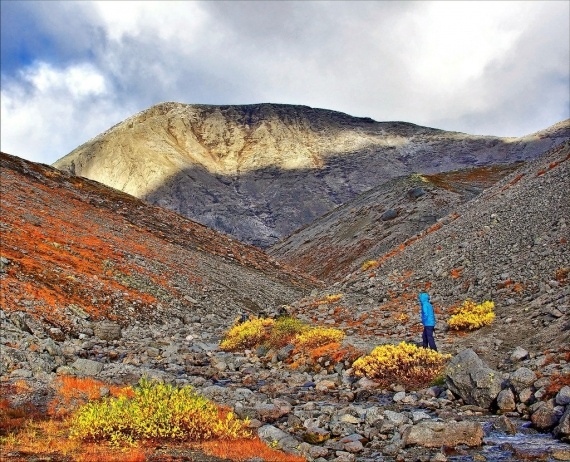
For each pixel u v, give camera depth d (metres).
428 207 86.12
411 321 20.53
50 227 39.38
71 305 26.89
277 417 11.09
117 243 42.50
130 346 22.81
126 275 35.12
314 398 13.17
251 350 21.22
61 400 11.65
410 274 28.45
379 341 18.09
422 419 10.47
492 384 11.16
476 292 21.20
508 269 21.70
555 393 10.33
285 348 19.00
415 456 8.37
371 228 88.19
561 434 8.84
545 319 15.54
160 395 9.38
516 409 10.66
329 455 8.73
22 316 22.44
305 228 122.00
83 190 58.12
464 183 104.69
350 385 14.35
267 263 62.03
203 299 37.09
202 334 27.19
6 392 12.13
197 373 17.00
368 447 9.09
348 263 79.62
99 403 11.20
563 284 17.91
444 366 13.86
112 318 28.06
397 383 13.76
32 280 27.69
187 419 8.99
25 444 8.30
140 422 8.78
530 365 12.48
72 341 22.58
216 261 51.09
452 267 25.84
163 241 50.31
